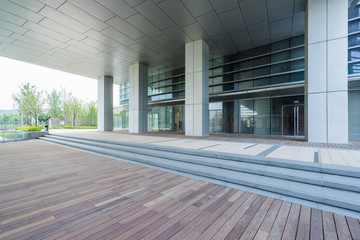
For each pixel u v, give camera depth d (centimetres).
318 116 761
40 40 1197
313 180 345
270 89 1237
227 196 331
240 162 476
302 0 819
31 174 469
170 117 2067
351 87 993
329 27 741
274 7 873
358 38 970
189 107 1199
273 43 1255
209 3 842
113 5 852
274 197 325
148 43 1242
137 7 869
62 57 1494
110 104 2056
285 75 1228
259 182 365
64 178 436
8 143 1179
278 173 383
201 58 1169
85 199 319
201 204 300
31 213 269
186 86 1215
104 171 495
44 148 939
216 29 1066
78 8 872
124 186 382
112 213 270
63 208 285
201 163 502
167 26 1029
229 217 260
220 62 1505
